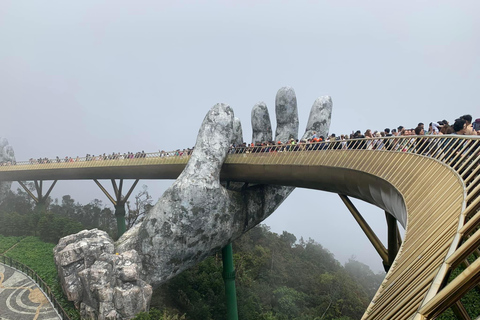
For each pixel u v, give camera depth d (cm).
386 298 598
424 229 783
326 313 5466
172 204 2848
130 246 2898
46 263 3366
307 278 6781
